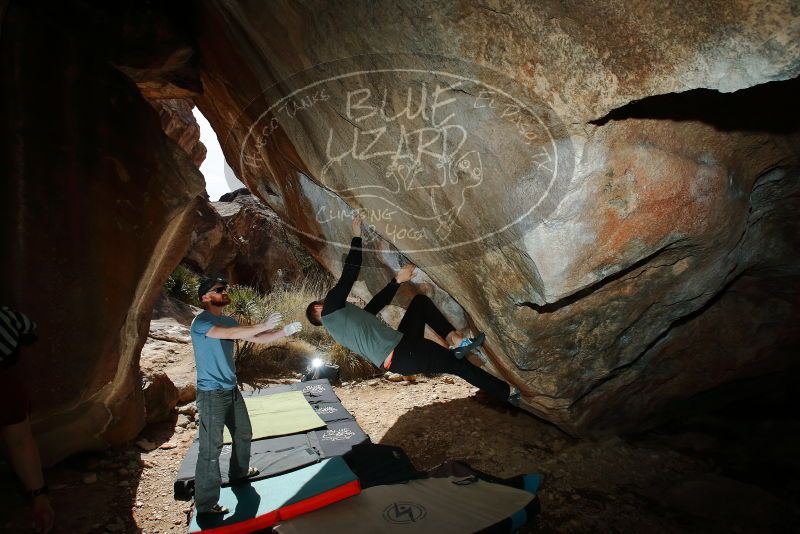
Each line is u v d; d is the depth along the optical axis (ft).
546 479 10.79
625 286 8.28
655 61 4.62
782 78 4.19
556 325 8.81
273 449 11.77
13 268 8.22
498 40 5.27
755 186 8.14
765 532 8.57
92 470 11.06
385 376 19.88
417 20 5.63
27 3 8.91
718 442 12.05
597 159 5.70
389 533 8.03
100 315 9.55
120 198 10.16
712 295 9.14
